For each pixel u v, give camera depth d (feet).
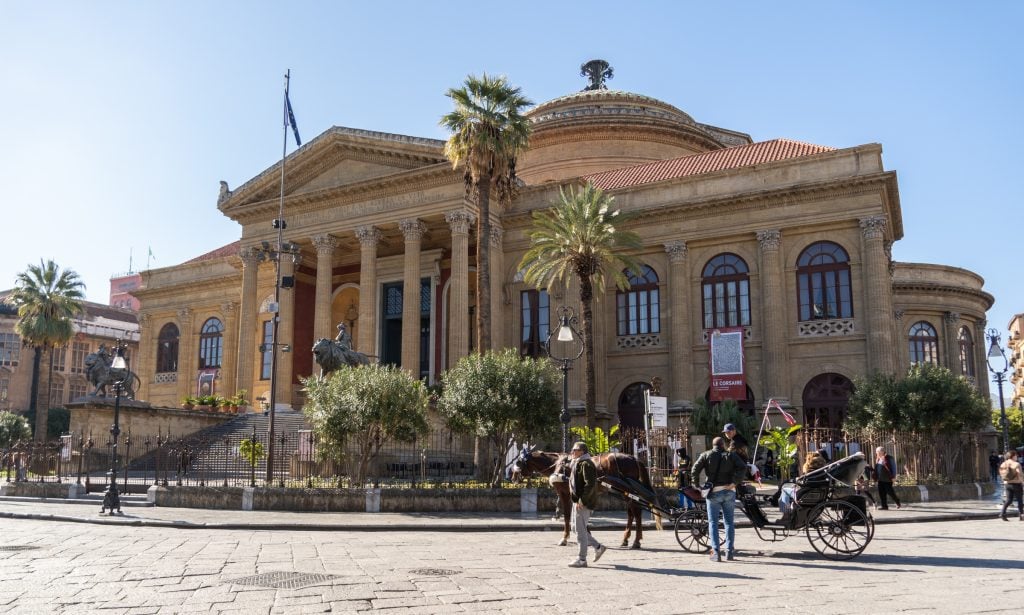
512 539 57.67
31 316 185.98
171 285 202.18
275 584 35.24
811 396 129.59
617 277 123.65
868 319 125.08
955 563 42.29
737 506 48.75
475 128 112.06
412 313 140.77
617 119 192.34
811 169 131.64
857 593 32.76
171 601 31.27
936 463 96.22
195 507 83.71
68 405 124.57
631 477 51.16
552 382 91.97
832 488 45.47
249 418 141.38
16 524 68.74
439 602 30.99
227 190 163.43
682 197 141.08
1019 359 343.26
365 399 83.56
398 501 77.97
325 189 149.38
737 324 135.85
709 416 117.50
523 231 146.10
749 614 28.43
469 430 89.66
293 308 154.51
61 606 30.37
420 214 142.51
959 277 186.80
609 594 32.68
